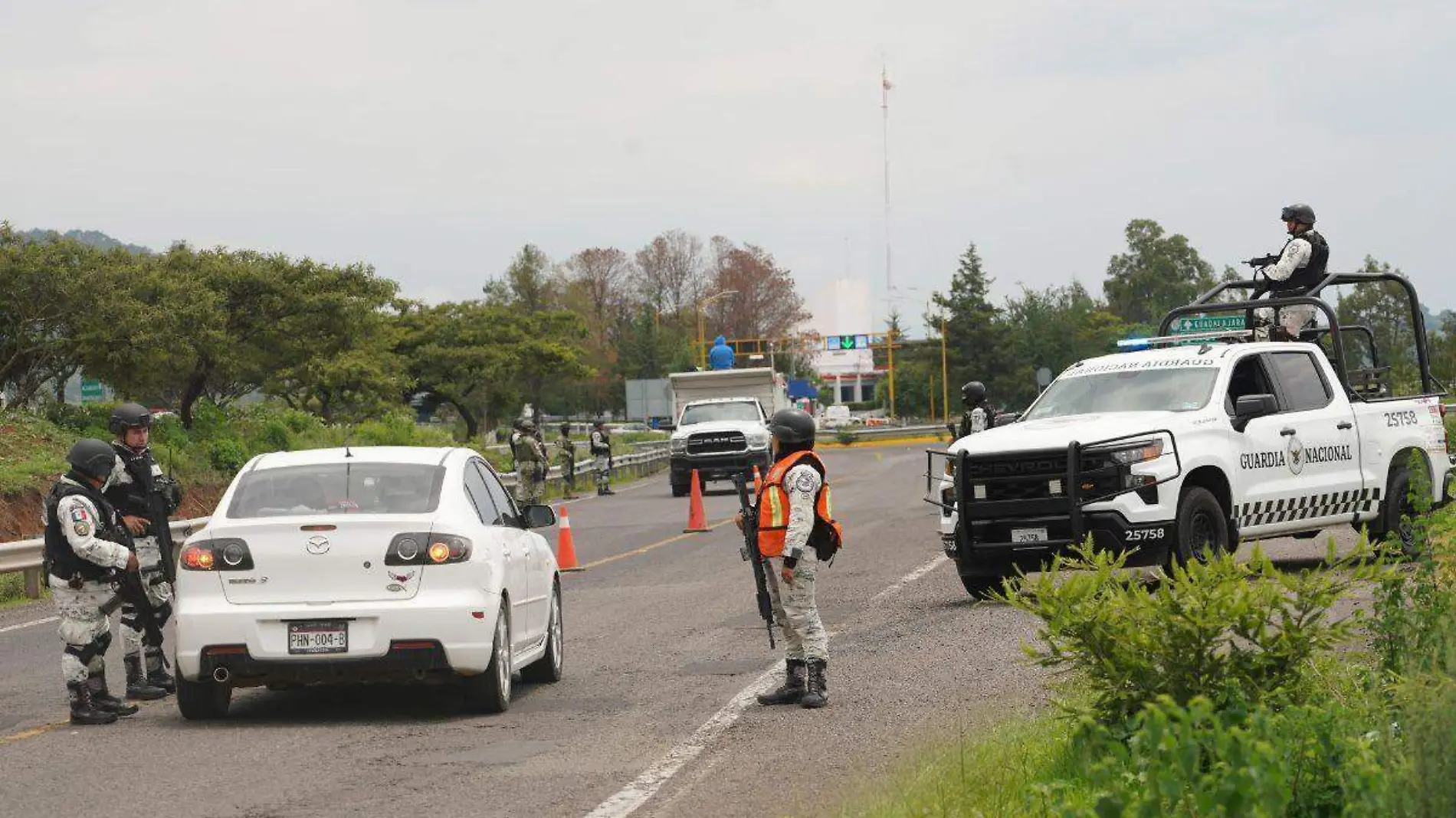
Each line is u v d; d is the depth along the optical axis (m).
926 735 11.09
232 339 52.00
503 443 83.12
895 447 103.00
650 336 162.75
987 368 149.25
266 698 14.52
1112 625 9.05
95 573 13.23
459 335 98.19
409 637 12.61
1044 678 13.18
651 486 60.44
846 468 69.38
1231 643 9.00
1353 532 25.00
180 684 13.04
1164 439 17.61
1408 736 6.90
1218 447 18.16
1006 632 16.30
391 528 12.78
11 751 11.99
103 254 48.00
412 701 14.05
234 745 12.05
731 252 179.12
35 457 38.81
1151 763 6.63
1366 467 20.17
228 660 12.65
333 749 11.82
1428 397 21.62
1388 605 9.89
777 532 12.96
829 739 11.48
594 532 36.34
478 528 13.28
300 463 13.62
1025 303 157.88
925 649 15.67
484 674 13.00
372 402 71.88
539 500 45.66
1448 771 6.50
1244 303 21.48
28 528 34.06
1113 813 6.59
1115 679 9.10
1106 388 19.39
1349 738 7.71
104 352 45.56
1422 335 22.64
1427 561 10.19
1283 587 9.41
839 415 155.00
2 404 44.69
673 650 16.83
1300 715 8.05
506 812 9.60
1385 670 9.41
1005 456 17.81
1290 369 19.88
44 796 10.33
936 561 24.77
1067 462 17.45
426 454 13.87
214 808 9.86
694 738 11.83
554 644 15.18
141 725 13.11
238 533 12.78
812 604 12.98
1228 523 18.27
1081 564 9.66
